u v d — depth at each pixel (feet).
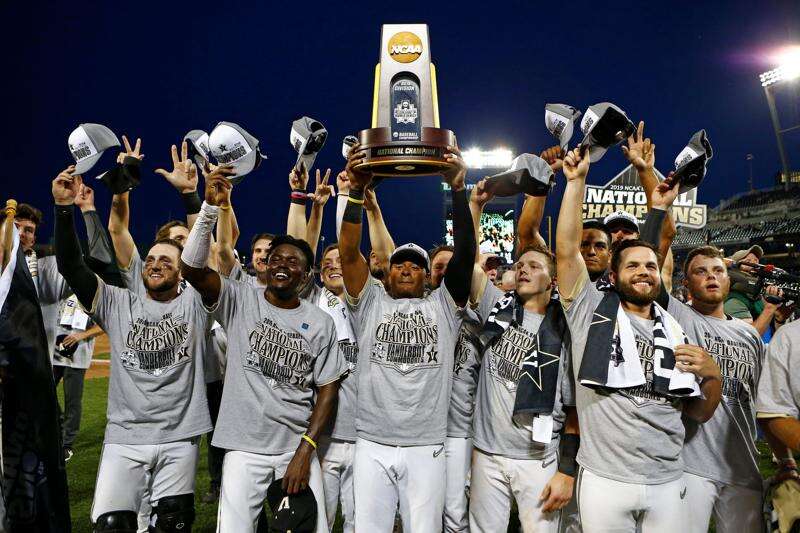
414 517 11.00
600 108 10.55
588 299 10.61
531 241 13.14
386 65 10.82
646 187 13.02
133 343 11.33
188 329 11.59
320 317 11.69
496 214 67.46
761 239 115.96
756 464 11.02
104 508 10.77
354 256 11.69
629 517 9.78
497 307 12.11
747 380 11.14
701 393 10.09
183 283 13.02
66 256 11.00
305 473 10.76
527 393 10.94
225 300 11.37
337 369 11.58
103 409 30.86
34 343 10.48
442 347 11.51
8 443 10.30
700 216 60.13
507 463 11.23
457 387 12.47
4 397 10.33
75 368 21.34
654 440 9.76
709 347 11.28
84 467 20.61
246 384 11.03
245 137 10.84
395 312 11.74
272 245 11.73
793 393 9.24
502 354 11.62
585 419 10.22
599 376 9.75
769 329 21.20
